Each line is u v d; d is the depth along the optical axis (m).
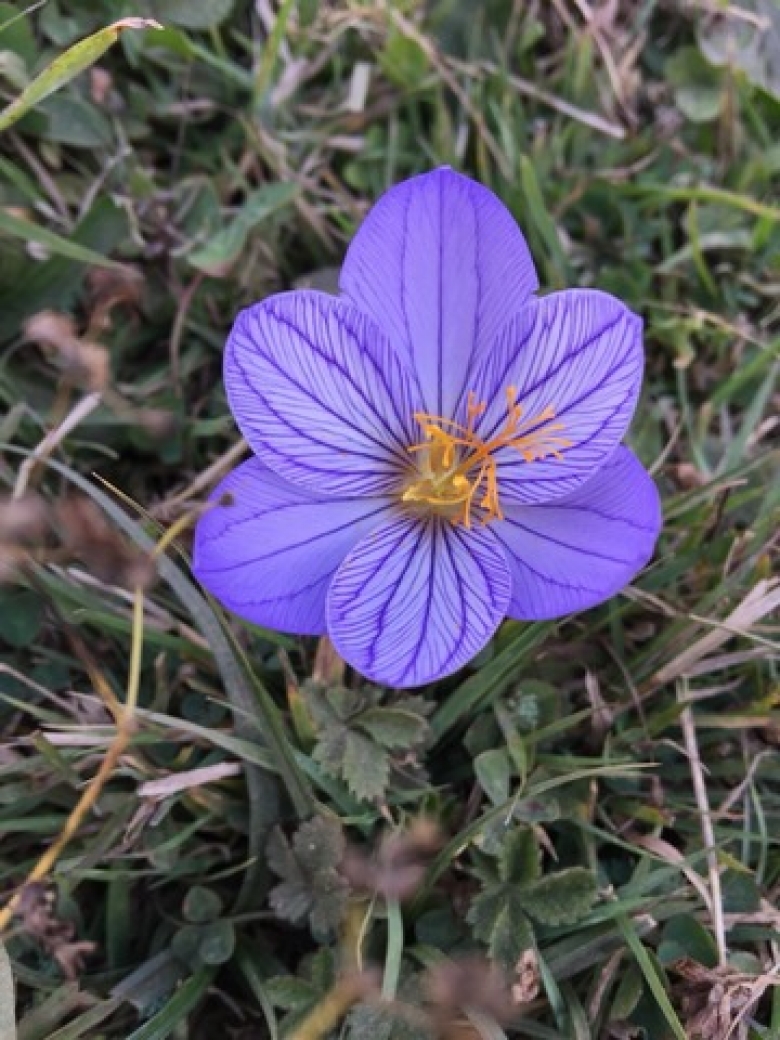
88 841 0.19
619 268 0.25
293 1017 0.18
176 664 0.21
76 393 0.22
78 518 0.19
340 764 0.19
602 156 0.26
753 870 0.20
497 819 0.19
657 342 0.24
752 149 0.26
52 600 0.20
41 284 0.22
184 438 0.23
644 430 0.23
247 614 0.17
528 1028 0.18
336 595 0.17
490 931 0.18
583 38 0.25
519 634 0.20
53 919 0.18
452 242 0.18
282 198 0.23
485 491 0.18
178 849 0.20
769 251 0.25
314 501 0.18
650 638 0.21
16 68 0.22
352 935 0.18
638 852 0.19
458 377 0.19
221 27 0.25
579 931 0.19
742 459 0.23
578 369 0.17
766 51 0.26
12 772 0.19
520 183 0.25
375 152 0.25
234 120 0.25
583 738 0.21
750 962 0.19
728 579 0.20
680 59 0.26
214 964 0.19
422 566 0.18
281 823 0.20
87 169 0.24
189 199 0.24
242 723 0.19
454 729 0.20
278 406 0.17
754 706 0.21
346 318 0.17
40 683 0.20
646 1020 0.19
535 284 0.18
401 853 0.19
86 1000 0.18
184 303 0.23
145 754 0.20
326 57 0.25
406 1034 0.18
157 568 0.19
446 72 0.25
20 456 0.21
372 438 0.18
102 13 0.23
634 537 0.17
